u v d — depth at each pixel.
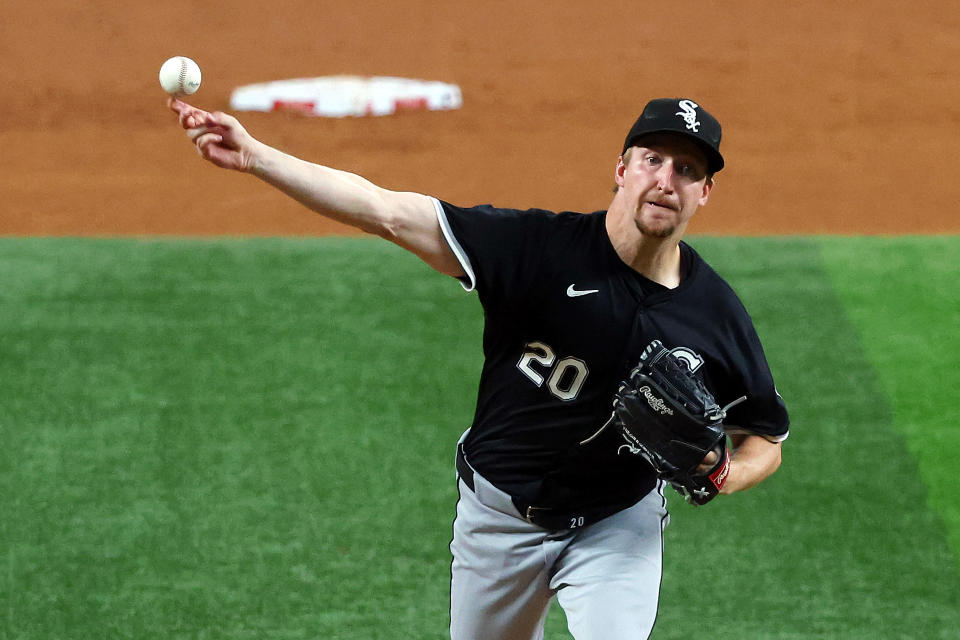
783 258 32.91
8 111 46.62
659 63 50.97
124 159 43.22
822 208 39.72
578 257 14.23
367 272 31.61
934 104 47.50
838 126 45.88
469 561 16.00
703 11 56.28
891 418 26.00
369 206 13.66
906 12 55.84
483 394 15.35
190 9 56.59
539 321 14.34
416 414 25.86
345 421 25.59
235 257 32.38
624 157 14.22
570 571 15.48
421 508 23.02
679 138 13.67
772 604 20.61
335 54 52.28
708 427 13.95
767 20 55.16
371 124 45.81
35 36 53.19
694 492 14.61
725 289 14.77
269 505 23.00
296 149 43.88
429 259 14.40
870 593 20.92
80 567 21.19
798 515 23.02
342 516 22.75
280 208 39.16
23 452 24.34
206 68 50.75
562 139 44.84
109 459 24.20
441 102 47.59
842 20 55.09
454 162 43.00
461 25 55.16
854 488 23.81
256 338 28.52
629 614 14.84
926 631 19.94
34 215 38.53
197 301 30.11
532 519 15.27
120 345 28.12
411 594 20.70
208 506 22.92
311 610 20.22
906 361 28.06
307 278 31.23
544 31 54.31
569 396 14.52
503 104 47.56
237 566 21.31
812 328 29.45
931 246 33.62
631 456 15.08
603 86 48.97
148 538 21.98
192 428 25.27
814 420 25.94
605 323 14.20
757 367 14.94
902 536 22.45
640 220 13.78
